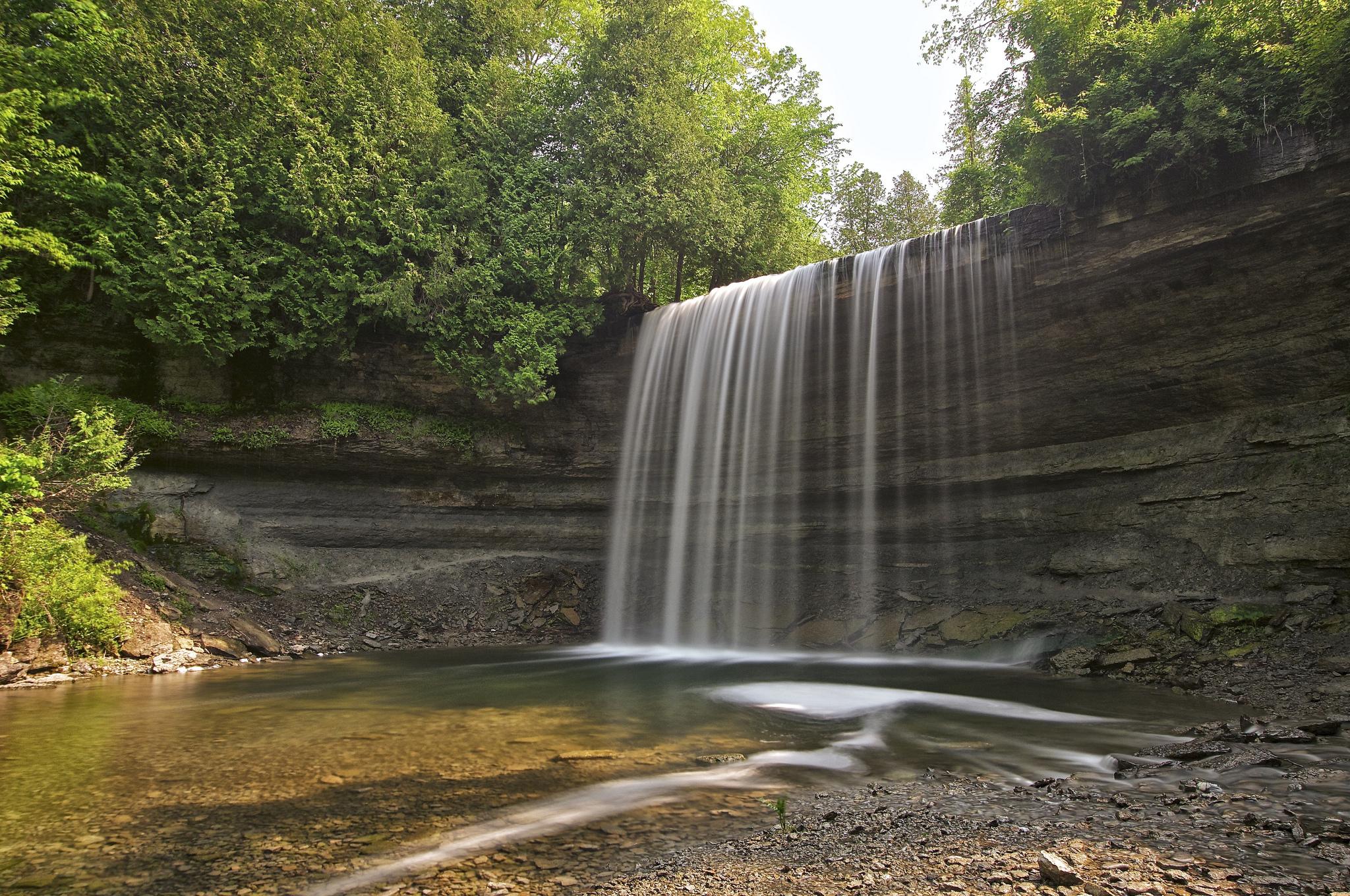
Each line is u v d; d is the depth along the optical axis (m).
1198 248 13.03
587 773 6.51
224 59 18.16
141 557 16.70
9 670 11.94
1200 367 13.88
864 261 17.50
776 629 18.75
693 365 20.64
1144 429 15.02
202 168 17.66
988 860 4.39
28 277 17.23
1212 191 12.62
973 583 17.09
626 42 22.73
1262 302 12.94
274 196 18.17
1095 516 15.42
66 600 13.19
